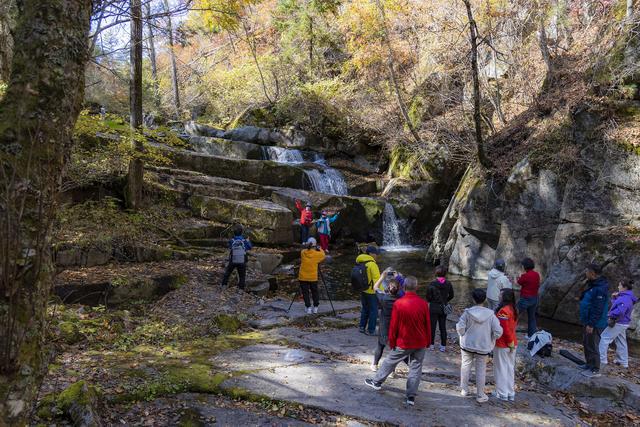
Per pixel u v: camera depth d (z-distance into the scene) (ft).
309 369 22.35
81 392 16.71
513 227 50.21
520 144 55.21
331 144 84.53
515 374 24.29
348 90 88.69
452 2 65.98
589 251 38.50
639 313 34.40
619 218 40.55
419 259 62.64
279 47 98.32
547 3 56.90
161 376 20.34
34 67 9.04
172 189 54.90
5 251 8.25
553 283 39.68
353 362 24.07
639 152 39.88
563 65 56.90
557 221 46.47
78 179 42.70
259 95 95.40
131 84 42.73
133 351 23.72
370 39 78.18
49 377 19.16
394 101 82.74
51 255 9.40
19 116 8.68
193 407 18.37
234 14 40.34
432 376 22.89
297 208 62.85
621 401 21.09
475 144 59.62
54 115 9.12
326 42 94.99
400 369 23.45
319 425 17.56
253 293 38.04
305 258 32.48
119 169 48.08
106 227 40.29
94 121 34.99
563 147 46.52
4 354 8.31
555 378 22.86
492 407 19.72
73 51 9.47
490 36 61.05
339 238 66.85
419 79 82.43
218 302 33.09
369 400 19.52
